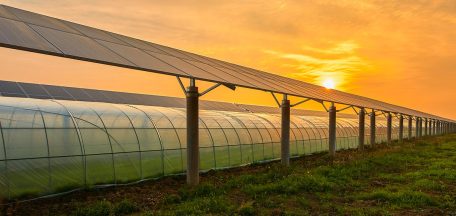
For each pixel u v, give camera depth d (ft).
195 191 50.06
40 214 40.57
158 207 43.80
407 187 56.44
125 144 59.82
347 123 155.63
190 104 55.31
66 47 39.37
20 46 33.32
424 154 103.40
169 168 65.46
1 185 45.34
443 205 45.73
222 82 53.42
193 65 58.54
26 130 49.42
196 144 55.47
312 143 114.42
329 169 69.51
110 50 45.96
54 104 57.00
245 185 54.54
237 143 82.17
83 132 55.26
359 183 59.00
